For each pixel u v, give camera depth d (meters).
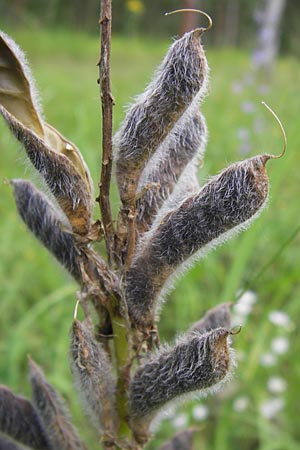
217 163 0.69
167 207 0.21
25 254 0.55
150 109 0.19
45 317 0.49
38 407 0.23
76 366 0.20
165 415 0.22
